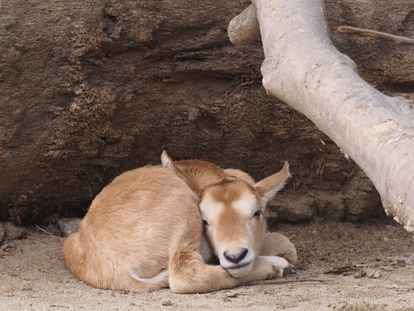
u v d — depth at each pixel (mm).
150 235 12539
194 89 15352
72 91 14398
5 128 14258
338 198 16938
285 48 10133
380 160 8062
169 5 14719
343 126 8711
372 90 8883
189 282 12125
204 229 12984
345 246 15875
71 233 15484
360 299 11359
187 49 15016
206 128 15680
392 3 15945
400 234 16703
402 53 15977
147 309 10938
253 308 10938
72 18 14133
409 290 12047
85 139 14828
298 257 15055
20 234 15422
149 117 15195
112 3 14398
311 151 16438
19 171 14828
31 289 12539
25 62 14008
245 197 12914
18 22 13867
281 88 9953
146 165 15508
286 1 10750
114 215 12828
